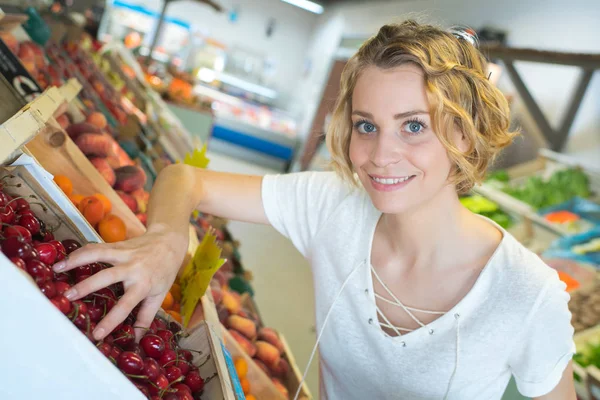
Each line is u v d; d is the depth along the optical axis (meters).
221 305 2.12
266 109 13.37
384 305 1.36
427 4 8.09
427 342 1.28
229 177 1.55
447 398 1.30
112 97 3.97
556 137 5.27
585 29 5.23
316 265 1.47
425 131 1.14
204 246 1.62
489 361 1.25
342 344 1.41
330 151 1.38
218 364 1.17
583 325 3.64
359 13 10.98
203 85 12.88
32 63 2.44
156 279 1.06
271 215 1.54
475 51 1.22
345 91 1.30
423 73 1.11
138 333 1.08
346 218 1.42
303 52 14.39
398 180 1.17
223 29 13.98
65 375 0.74
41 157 1.57
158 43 13.02
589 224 4.50
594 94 5.11
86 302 0.97
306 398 2.10
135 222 1.69
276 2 13.99
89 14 6.56
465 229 1.29
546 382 1.22
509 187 5.12
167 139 4.21
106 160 2.06
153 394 0.97
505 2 6.43
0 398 0.75
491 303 1.24
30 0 3.68
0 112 1.57
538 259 1.27
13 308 0.70
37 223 1.05
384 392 1.38
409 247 1.31
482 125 1.21
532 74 5.82
